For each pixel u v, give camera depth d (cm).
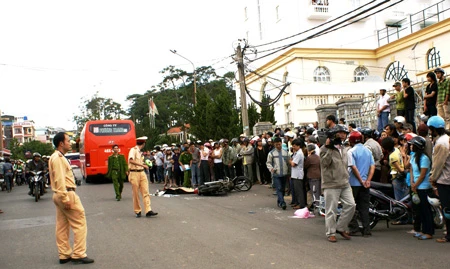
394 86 1305
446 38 2842
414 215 734
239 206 1144
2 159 2183
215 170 1653
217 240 733
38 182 1552
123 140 2170
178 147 1833
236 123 2747
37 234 858
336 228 722
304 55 3284
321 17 3325
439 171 655
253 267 563
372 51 3469
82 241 625
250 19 4006
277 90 3456
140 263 607
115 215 1055
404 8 3684
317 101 2833
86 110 7494
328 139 712
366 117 1597
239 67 2070
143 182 1015
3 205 1448
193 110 2997
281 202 1079
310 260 588
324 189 717
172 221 935
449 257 581
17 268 610
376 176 914
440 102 1127
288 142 1325
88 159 2131
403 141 861
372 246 662
